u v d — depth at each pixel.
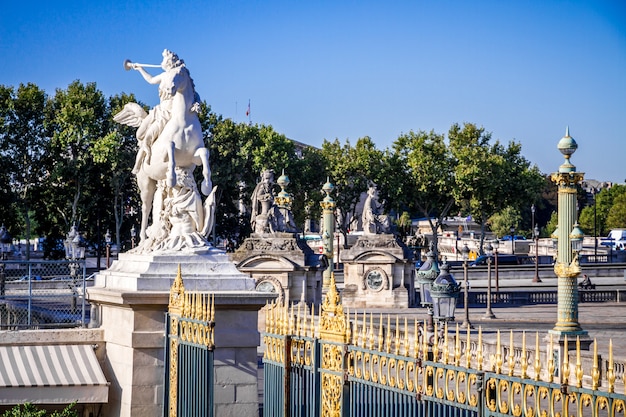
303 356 20.30
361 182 147.75
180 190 25.53
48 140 125.31
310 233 175.50
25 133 124.50
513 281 126.75
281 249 82.00
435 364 16.56
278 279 81.62
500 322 83.31
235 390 23.80
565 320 53.62
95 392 24.42
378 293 94.81
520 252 179.25
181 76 25.72
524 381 14.76
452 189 147.62
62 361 24.81
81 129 122.06
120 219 123.50
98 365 24.92
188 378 22.00
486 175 146.25
